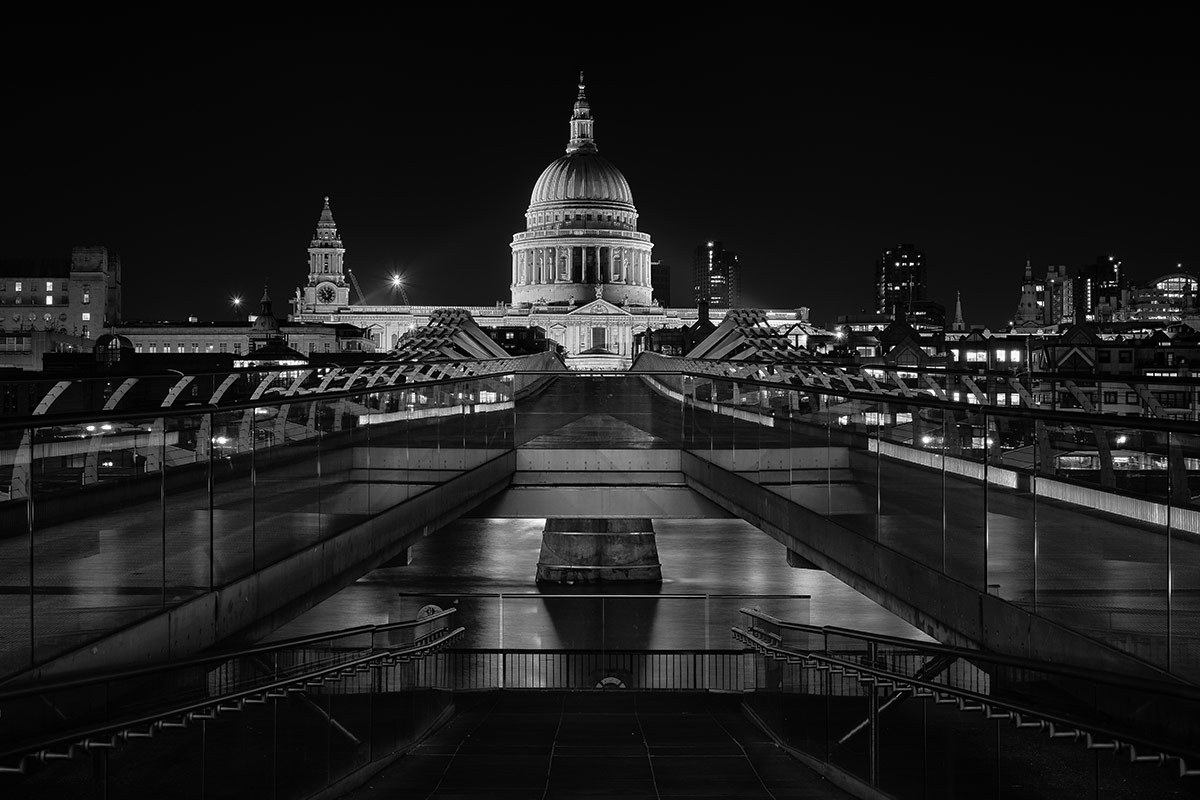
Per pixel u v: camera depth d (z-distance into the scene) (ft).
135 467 42.52
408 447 79.56
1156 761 30.55
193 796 36.42
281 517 56.70
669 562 223.51
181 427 45.96
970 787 38.32
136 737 33.17
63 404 173.37
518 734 64.23
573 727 67.82
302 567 59.21
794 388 83.61
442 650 72.28
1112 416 40.47
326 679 46.16
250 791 39.68
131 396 165.07
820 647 82.07
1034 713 34.78
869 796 45.34
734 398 98.78
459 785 48.08
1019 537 48.29
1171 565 38.60
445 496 88.84
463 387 94.17
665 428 144.66
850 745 48.21
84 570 39.55
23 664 36.22
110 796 32.76
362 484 69.87
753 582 200.44
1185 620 37.63
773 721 63.98
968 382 116.37
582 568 201.46
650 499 112.68
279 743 41.88
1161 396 114.62
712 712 77.71
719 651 94.53
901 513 62.44
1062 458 45.19
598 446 117.08
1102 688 38.86
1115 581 41.47
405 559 90.33
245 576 51.88
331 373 116.26
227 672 48.24
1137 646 39.75
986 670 45.14
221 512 49.75
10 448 35.83
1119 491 41.29
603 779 49.42
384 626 54.80
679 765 52.80
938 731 40.45
